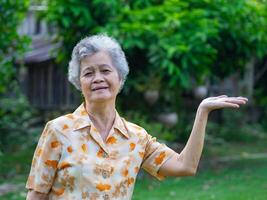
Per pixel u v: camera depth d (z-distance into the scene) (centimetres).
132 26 737
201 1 809
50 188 237
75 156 231
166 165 249
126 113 855
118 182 234
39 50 1237
